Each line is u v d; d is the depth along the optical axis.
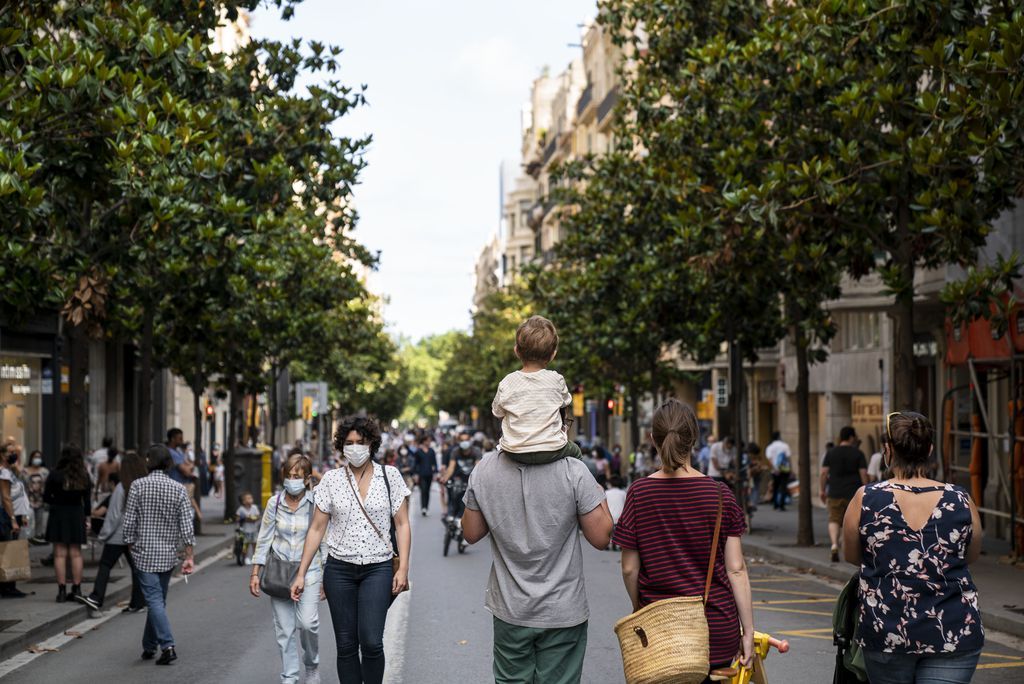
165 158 14.91
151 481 11.47
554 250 32.38
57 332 29.27
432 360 196.00
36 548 23.75
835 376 36.47
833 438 36.75
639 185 25.70
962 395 26.05
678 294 26.44
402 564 8.23
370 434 8.23
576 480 5.46
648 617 5.21
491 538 5.57
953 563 5.38
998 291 14.68
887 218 18.77
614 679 9.93
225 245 17.67
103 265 16.23
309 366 52.00
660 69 22.53
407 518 8.27
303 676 10.42
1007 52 12.08
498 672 5.56
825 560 19.42
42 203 13.52
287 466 9.38
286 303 29.81
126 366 39.66
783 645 5.66
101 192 14.48
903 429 5.56
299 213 29.58
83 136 13.67
